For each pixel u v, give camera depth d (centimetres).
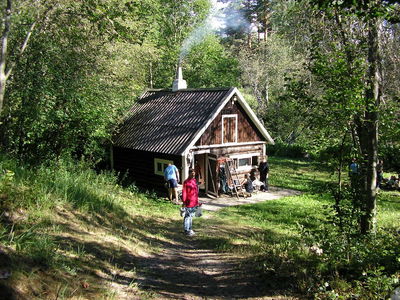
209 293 628
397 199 1864
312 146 951
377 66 912
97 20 1001
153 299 564
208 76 3600
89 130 1588
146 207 1406
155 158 1923
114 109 1720
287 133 3528
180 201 1691
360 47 909
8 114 1152
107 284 576
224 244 990
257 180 2031
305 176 2508
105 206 1056
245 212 1571
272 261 757
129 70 1888
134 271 671
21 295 444
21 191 770
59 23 1187
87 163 1653
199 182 2048
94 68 1474
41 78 1180
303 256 741
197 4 3525
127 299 542
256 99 3862
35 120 1212
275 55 3547
